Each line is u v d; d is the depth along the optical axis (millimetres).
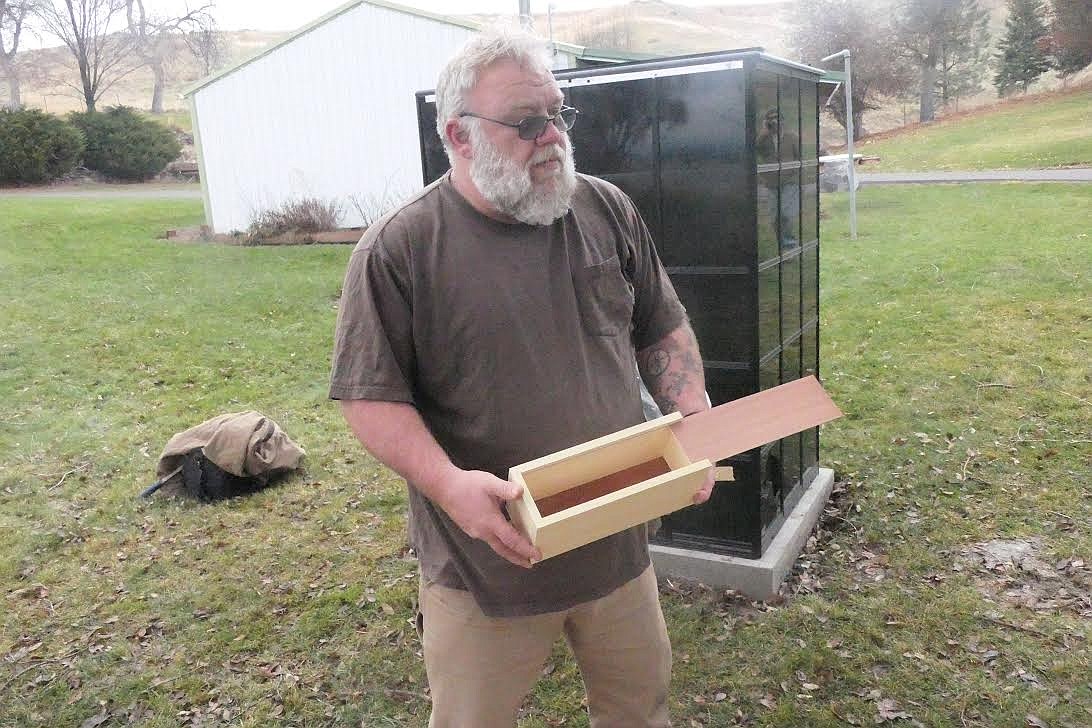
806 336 3533
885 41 28953
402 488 4348
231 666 2926
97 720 2676
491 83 1395
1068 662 2660
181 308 8578
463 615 1614
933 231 10875
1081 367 5441
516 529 1370
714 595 3098
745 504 3061
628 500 1283
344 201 13797
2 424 5508
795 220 3230
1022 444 4344
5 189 23094
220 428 4348
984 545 3396
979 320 6707
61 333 7660
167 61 40969
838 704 2551
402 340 1496
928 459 4250
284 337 7527
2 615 3291
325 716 2654
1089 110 25703
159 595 3402
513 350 1499
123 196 20344
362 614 3195
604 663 1765
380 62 13094
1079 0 29531
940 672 2658
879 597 3068
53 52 52406
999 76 32500
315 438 5137
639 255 1725
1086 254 8500
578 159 2951
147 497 4344
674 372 1777
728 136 2715
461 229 1487
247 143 13984
